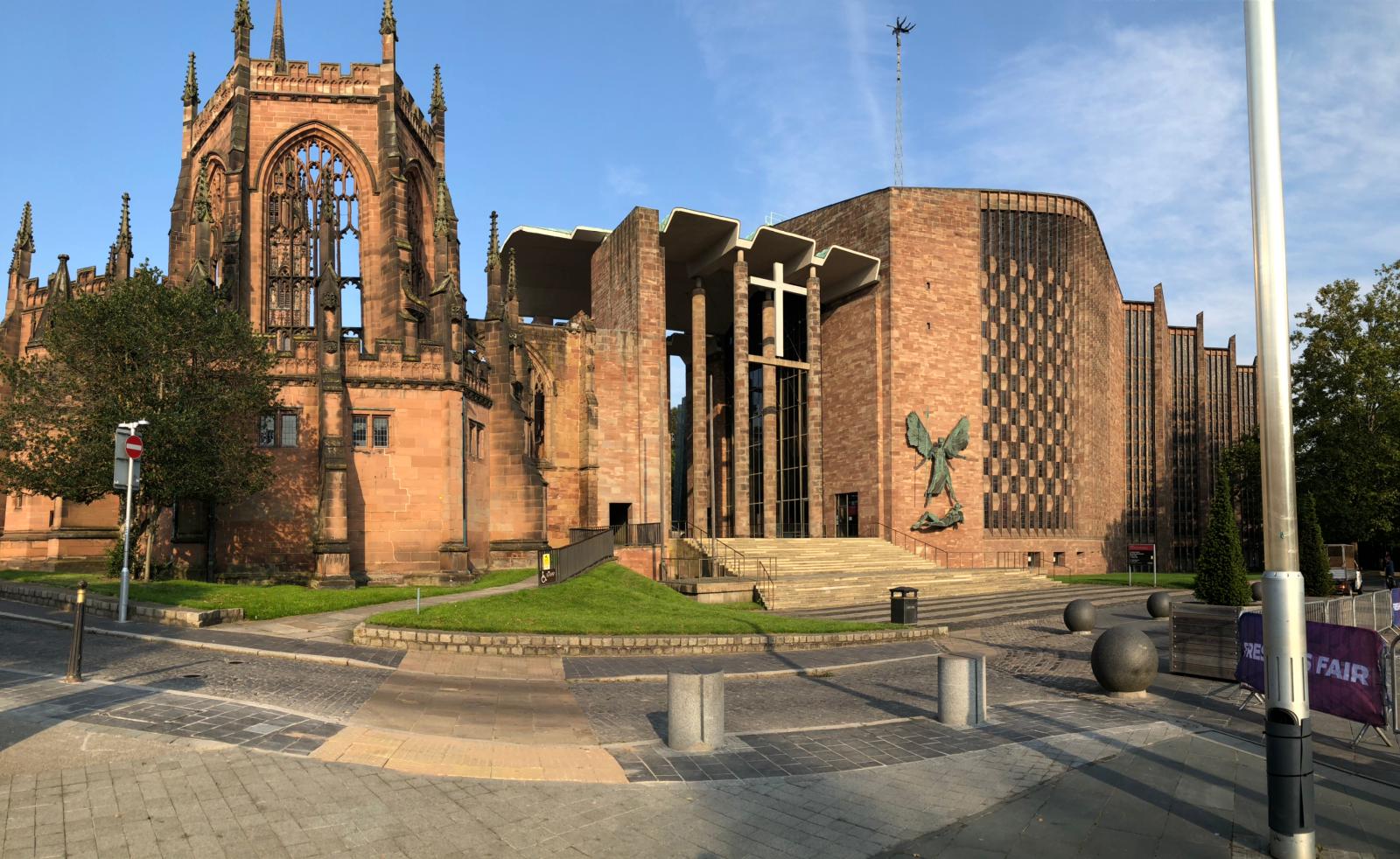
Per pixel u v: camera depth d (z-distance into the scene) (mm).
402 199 37469
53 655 15070
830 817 7734
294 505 30672
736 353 52906
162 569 28562
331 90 37375
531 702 13555
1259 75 7238
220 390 26031
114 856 6266
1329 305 49344
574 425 47875
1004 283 61656
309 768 8492
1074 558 62688
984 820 7672
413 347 34406
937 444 55250
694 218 50344
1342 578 40031
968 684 11797
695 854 6832
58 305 25891
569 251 58750
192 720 10047
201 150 39938
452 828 7191
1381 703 9719
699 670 17203
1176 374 108188
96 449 23531
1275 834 6762
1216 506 28891
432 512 32562
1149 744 10375
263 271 36219
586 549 30156
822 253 55031
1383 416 45812
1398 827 7590
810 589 37000
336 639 18484
